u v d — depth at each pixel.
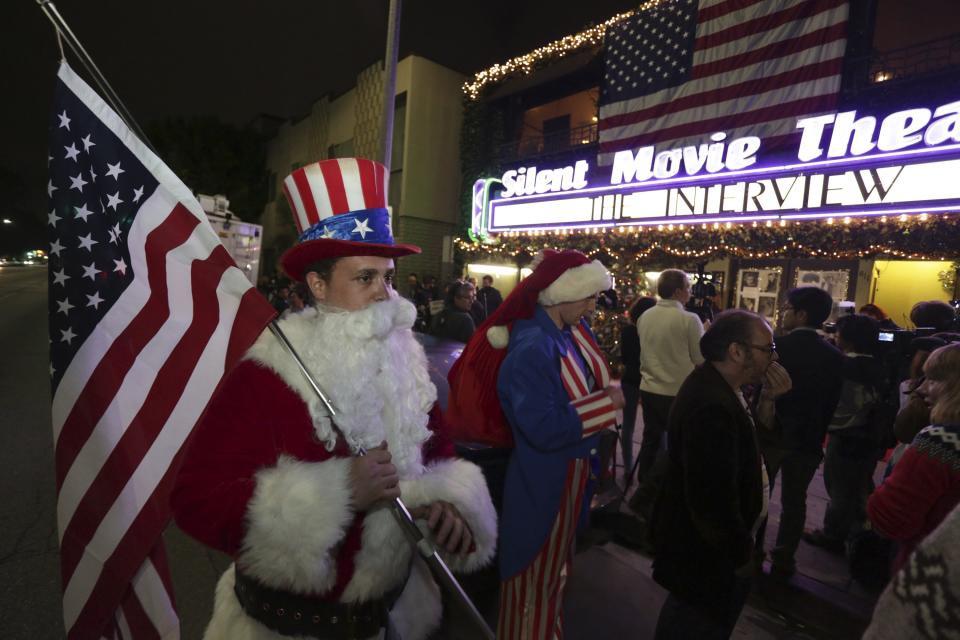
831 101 7.77
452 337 5.64
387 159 6.73
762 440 2.54
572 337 2.50
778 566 3.18
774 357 2.00
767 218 8.07
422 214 15.03
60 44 1.44
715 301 9.16
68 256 1.46
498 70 13.77
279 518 1.11
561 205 11.28
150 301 1.48
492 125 14.16
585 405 2.13
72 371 1.42
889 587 0.60
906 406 2.57
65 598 1.37
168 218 1.52
